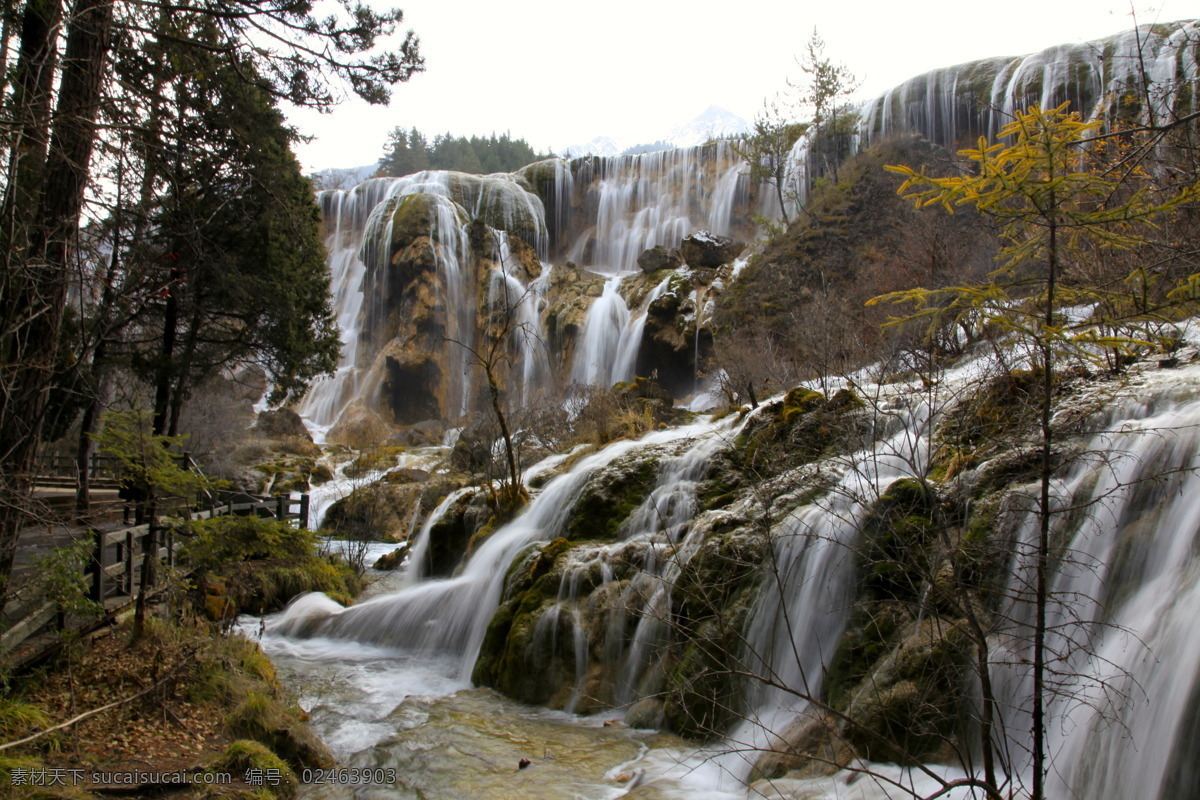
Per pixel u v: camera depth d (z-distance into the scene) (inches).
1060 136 128.0
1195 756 167.5
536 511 528.7
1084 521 240.4
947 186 136.2
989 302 144.6
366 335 1668.3
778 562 319.0
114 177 317.1
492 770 278.8
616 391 819.4
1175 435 239.1
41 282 266.5
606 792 257.6
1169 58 788.6
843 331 495.8
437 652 456.8
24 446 269.4
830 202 1095.6
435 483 864.9
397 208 1701.5
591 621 373.1
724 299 1095.6
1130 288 151.8
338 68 454.3
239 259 653.9
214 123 492.1
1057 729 206.8
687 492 429.1
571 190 1946.4
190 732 264.4
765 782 247.3
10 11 269.1
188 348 684.7
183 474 312.2
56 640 278.4
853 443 263.3
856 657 266.2
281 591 545.3
